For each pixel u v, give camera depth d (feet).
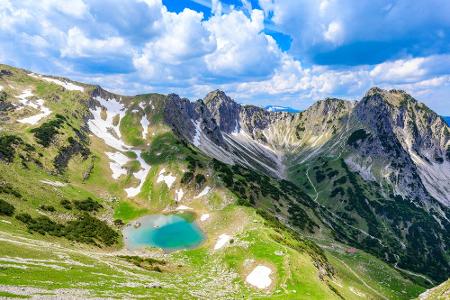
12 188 444.14
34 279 179.42
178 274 334.65
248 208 528.63
